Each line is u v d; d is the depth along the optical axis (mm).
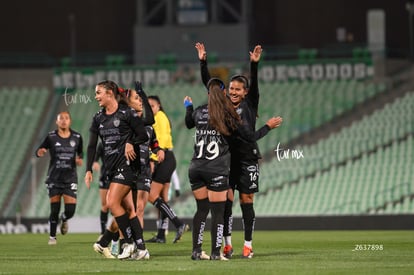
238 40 78938
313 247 32250
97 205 66000
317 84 76562
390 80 75500
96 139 25578
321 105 74562
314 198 64250
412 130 69875
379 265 22797
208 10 81688
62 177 36062
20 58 83812
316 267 22188
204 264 23109
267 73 77188
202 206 24719
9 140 75562
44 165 72375
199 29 79688
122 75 78562
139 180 30594
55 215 36125
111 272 21203
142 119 25844
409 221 51406
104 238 26438
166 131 33750
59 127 36062
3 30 85750
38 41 85875
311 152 69812
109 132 24594
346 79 76312
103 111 24922
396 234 44500
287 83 77000
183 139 73438
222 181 24172
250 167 25719
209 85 24328
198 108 24531
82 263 24109
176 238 35156
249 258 25578
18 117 78062
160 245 33594
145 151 30594
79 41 85688
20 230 55000
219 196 24297
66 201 36312
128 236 25078
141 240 25078
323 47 83562
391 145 68500
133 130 24531
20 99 79812
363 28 83062
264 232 49844
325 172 67062
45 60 83000
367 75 75688
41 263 24328
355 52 76062
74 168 36281
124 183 24594
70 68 78938
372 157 67562
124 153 24531
